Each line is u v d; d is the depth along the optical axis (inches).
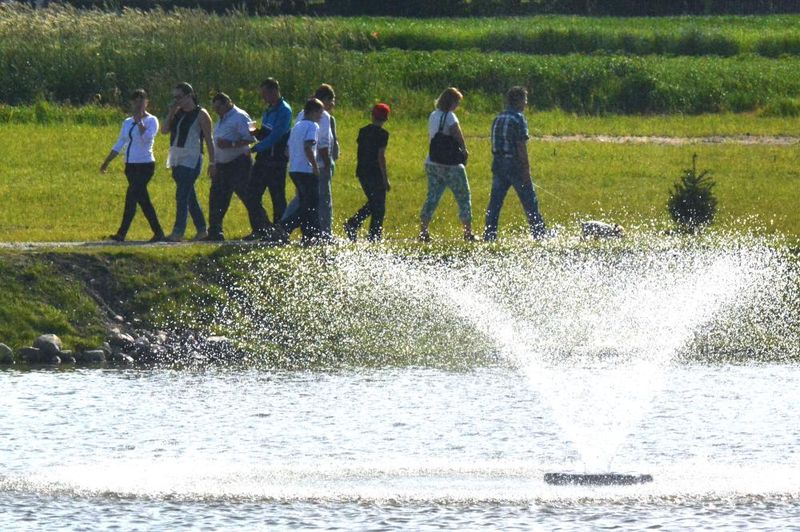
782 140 5093.5
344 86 5551.2
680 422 1929.1
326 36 6210.6
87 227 3206.2
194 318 2578.7
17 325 2502.5
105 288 2596.0
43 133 4645.7
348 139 4810.5
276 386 2204.7
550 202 3703.3
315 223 2758.4
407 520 1438.2
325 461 1692.9
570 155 4542.3
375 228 2839.6
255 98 5206.7
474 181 4025.6
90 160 4197.8
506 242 2856.8
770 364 2470.5
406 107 5541.3
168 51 5280.5
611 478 1594.5
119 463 1676.9
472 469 1651.1
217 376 2301.9
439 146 2844.5
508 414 1979.6
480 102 5802.2
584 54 7229.3
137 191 2844.5
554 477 1608.0
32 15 5713.6
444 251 2783.0
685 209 3206.2
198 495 1533.0
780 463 1684.3
